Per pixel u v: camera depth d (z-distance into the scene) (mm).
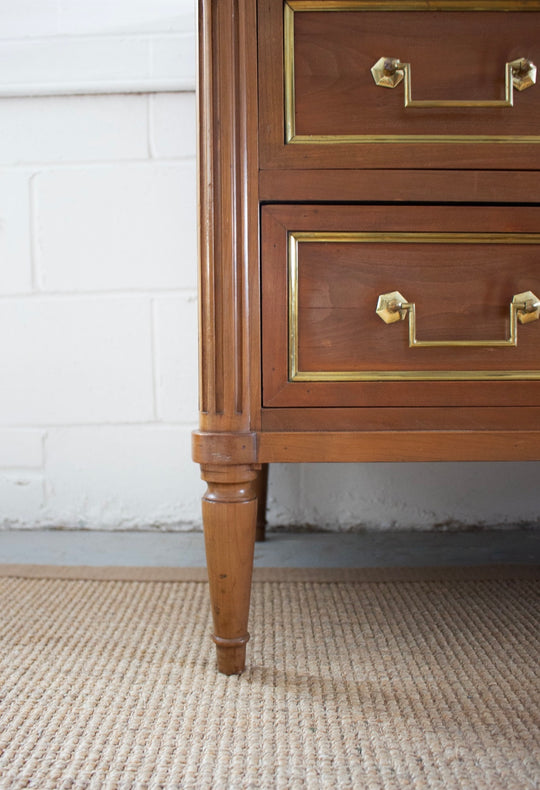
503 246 562
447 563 882
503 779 421
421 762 439
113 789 413
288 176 549
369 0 545
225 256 543
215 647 622
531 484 1056
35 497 1069
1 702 521
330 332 559
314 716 497
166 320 1047
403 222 556
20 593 769
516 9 551
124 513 1069
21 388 1059
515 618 683
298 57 548
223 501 543
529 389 566
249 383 554
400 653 604
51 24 1010
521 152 556
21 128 1032
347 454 555
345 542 993
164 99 1026
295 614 700
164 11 1009
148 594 767
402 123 553
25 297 1048
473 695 527
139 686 546
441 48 551
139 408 1058
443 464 1055
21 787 415
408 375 560
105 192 1036
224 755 448
